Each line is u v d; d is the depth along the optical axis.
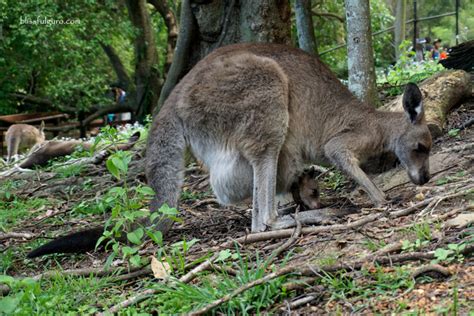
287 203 6.52
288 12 9.74
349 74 8.00
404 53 13.26
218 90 5.71
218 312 4.00
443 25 33.28
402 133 6.08
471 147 6.45
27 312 4.14
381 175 6.71
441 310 3.48
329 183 7.25
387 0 30.41
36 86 23.58
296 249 4.84
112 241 5.04
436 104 7.41
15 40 19.86
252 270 4.39
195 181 8.34
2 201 8.80
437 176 6.21
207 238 5.74
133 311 4.11
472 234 4.29
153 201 5.71
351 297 3.92
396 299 3.76
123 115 24.62
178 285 4.39
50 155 11.60
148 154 5.81
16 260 5.91
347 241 4.78
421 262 4.12
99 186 9.06
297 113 5.97
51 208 8.13
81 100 21.58
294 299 4.03
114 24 19.53
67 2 18.25
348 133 6.14
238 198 5.93
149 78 21.53
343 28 23.61
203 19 9.75
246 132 5.68
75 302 4.52
